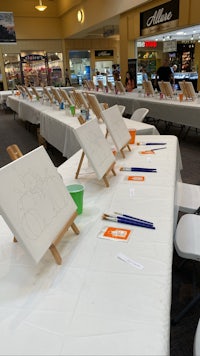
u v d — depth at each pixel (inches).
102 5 365.4
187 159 159.2
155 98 217.0
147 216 46.9
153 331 26.5
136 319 27.9
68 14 478.0
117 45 557.0
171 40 349.1
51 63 533.6
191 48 458.6
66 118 152.5
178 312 60.3
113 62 564.4
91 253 38.4
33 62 518.6
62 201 41.3
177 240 57.2
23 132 271.0
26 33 497.7
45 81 536.4
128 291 31.4
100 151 61.0
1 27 420.8
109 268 35.3
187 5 235.9
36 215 35.0
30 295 32.0
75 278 34.0
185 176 134.1
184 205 71.7
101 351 25.0
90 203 52.7
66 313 29.3
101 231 43.5
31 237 32.9
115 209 49.9
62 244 40.8
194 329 56.3
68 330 27.3
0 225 48.0
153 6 281.9
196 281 68.6
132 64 338.3
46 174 40.5
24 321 28.7
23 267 36.8
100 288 32.2
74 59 543.2
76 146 123.5
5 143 229.9
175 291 66.6
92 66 553.9
